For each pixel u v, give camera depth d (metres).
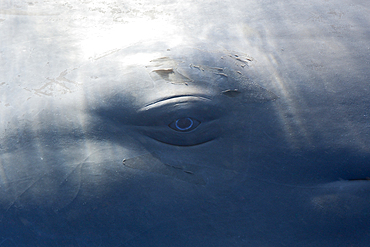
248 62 1.27
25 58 1.30
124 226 1.14
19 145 1.17
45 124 1.18
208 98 1.19
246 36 1.37
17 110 1.20
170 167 1.17
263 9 1.48
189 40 1.33
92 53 1.30
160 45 1.29
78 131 1.18
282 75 1.26
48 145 1.17
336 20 1.43
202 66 1.23
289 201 1.16
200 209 1.15
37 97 1.21
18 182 1.15
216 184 1.16
